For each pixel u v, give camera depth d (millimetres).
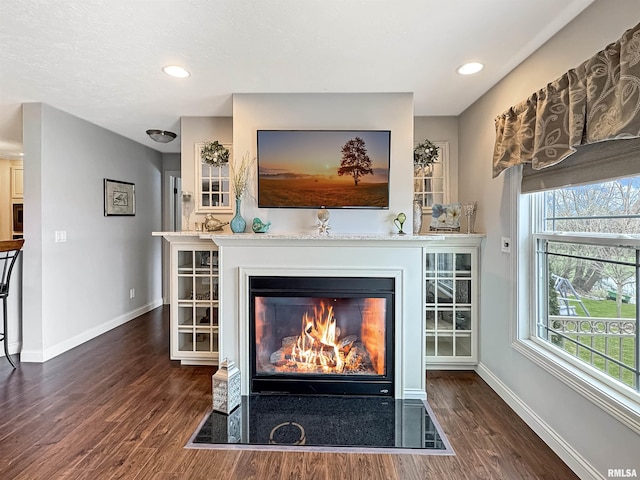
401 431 2283
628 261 1726
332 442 2160
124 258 4715
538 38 2143
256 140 3027
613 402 1655
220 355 2816
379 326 2771
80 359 3455
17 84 2830
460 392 2832
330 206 3008
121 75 2650
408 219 2994
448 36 2115
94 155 4082
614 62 1571
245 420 2404
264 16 1908
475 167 3242
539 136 2070
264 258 2783
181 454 2035
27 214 3361
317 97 3010
